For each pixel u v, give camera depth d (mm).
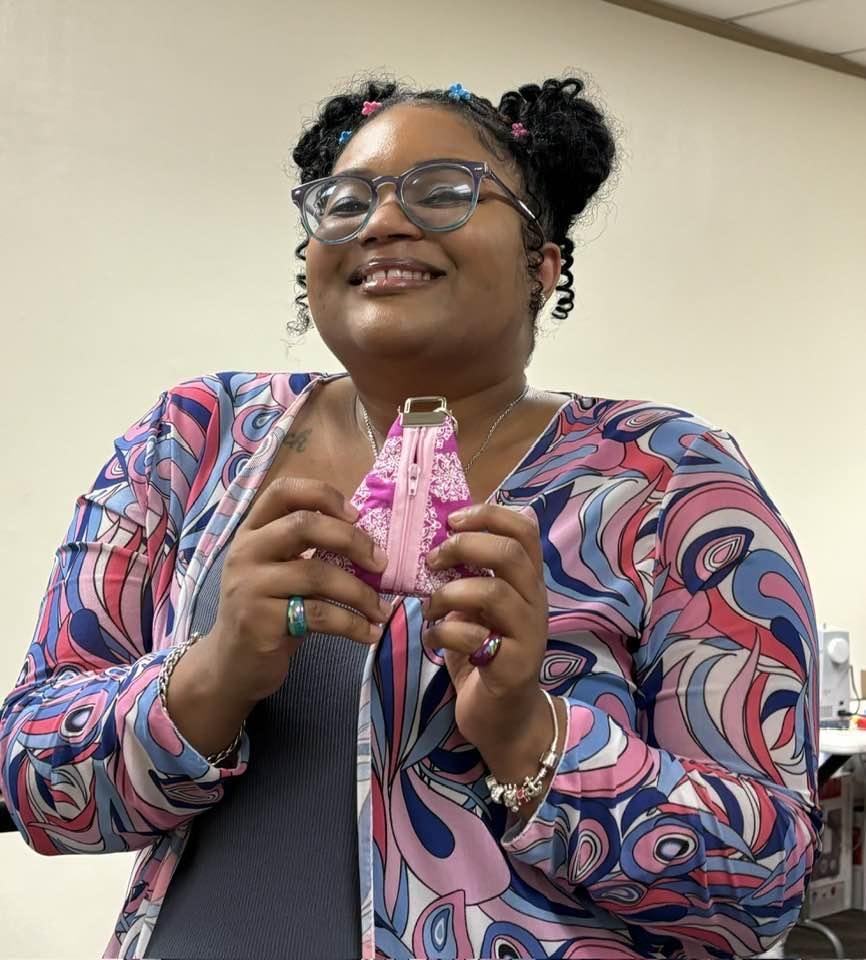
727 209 3703
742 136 3748
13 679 2455
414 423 813
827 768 2910
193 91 2695
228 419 994
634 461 889
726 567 837
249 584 704
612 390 3424
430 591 738
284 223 2842
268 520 738
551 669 819
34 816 830
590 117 1045
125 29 2602
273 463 953
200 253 2707
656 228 3529
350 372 917
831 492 3955
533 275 955
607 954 771
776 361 3826
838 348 3998
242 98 2768
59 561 970
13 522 2461
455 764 790
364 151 915
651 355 3516
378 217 844
